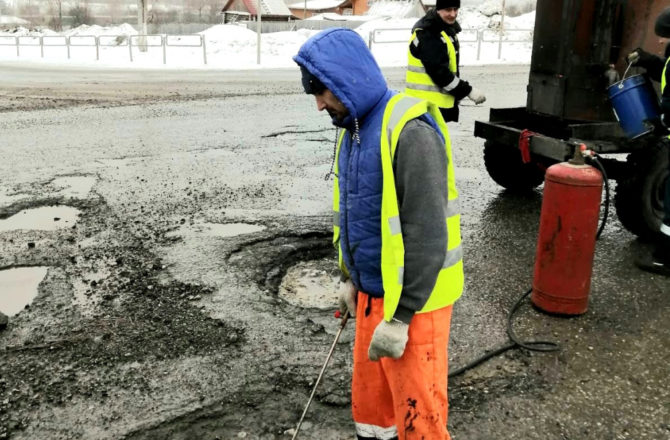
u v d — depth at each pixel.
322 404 3.16
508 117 6.75
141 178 7.34
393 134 2.05
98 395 3.22
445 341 2.30
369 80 2.09
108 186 6.99
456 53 6.23
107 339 3.74
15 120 10.95
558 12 5.91
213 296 4.32
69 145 9.02
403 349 2.13
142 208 6.24
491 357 3.63
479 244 5.45
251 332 3.84
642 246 5.42
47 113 11.70
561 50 5.92
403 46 28.86
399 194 2.08
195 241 5.35
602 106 5.80
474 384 3.37
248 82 17.31
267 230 5.64
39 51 28.91
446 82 6.10
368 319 2.36
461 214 6.29
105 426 2.99
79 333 3.81
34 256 5.00
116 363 3.50
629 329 3.97
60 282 4.52
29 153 8.50
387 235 2.08
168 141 9.41
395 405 2.34
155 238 5.42
